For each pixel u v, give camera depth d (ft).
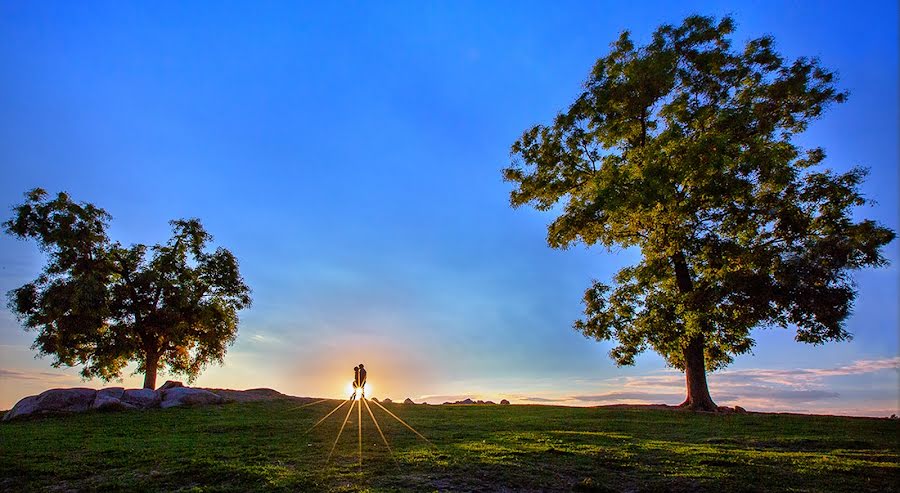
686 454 45.44
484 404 95.91
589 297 94.99
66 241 104.47
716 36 89.15
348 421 67.82
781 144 80.94
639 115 91.56
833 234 75.31
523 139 99.40
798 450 50.60
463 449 46.68
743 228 79.71
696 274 87.76
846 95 82.99
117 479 35.32
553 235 93.30
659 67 83.66
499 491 33.27
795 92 83.35
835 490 33.83
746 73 88.63
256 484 33.65
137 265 114.83
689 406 86.33
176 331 110.01
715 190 76.54
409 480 35.06
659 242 85.30
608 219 91.30
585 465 40.55
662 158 78.33
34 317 103.14
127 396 86.02
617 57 92.94
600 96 88.74
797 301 73.92
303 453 44.68
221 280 118.52
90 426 64.64
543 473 37.60
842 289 72.33
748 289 75.20
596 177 85.15
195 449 46.50
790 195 80.94
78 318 100.99
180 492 32.07
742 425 67.15
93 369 112.16
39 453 44.57
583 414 78.64
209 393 90.63
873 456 46.50
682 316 81.25
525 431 60.23
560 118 94.12
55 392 80.79
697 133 85.10
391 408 86.12
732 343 83.20
